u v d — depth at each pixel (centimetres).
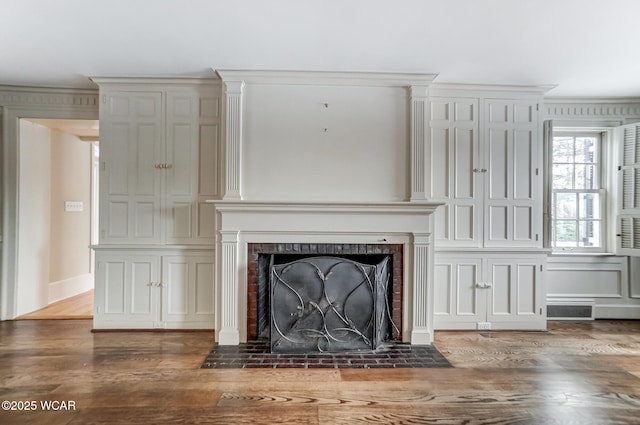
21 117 382
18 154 388
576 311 400
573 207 419
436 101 358
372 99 336
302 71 326
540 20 242
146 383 246
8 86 373
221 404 221
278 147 332
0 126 379
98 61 312
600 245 417
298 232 324
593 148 421
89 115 382
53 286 456
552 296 405
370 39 270
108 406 217
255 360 286
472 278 358
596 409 217
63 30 258
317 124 333
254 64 314
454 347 315
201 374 261
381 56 298
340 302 305
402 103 337
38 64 318
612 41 271
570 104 404
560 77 341
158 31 260
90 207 535
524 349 311
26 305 403
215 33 263
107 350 302
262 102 331
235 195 327
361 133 335
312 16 240
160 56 301
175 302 349
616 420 206
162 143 351
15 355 291
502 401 226
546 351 307
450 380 254
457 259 357
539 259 360
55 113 381
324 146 334
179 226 351
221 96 348
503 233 362
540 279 361
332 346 303
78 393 232
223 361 283
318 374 263
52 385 242
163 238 351
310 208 321
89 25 251
